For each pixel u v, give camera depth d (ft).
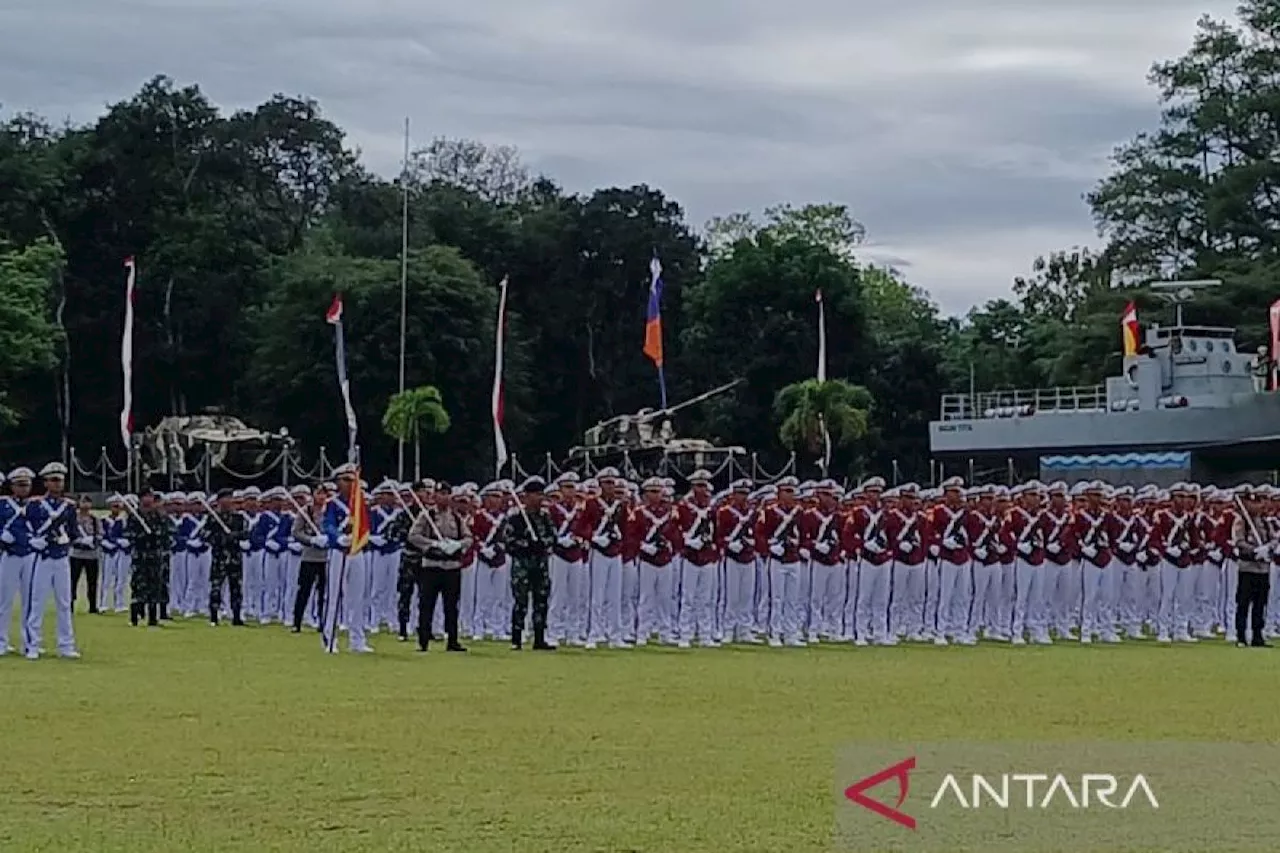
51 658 90.99
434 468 285.43
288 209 335.88
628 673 83.92
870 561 108.78
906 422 313.94
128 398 144.36
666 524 104.68
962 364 336.90
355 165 356.59
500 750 57.26
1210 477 237.66
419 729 62.03
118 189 311.47
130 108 312.91
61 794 49.19
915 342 320.09
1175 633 116.78
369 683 77.92
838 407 270.26
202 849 42.22
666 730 62.18
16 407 290.97
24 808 47.21
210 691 74.08
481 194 373.20
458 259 294.25
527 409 312.50
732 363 306.96
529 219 335.88
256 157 332.60
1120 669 89.61
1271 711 69.62
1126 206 315.99
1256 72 309.42
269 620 122.21
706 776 52.44
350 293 280.92
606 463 219.00
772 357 302.66
